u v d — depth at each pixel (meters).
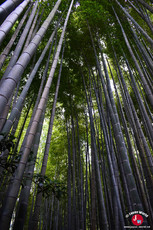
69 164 6.55
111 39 5.76
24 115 7.57
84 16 5.27
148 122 3.87
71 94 7.24
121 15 5.76
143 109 4.11
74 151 6.27
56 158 9.30
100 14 5.28
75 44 6.56
